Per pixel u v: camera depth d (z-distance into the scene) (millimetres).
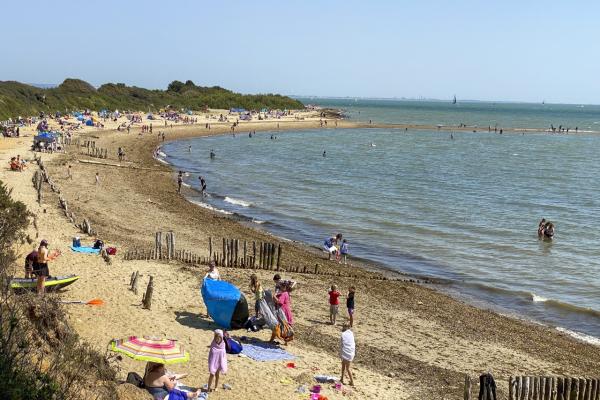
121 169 67000
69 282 22328
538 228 46094
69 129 108812
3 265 16312
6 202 26984
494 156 102938
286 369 18328
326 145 116438
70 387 11391
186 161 84312
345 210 52312
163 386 14023
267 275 29922
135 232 37281
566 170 85562
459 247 40719
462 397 17984
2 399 9406
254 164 83875
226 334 19297
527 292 31406
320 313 25141
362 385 17859
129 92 195250
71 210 40562
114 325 19641
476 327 25344
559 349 23594
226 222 44375
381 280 31750
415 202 57188
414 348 22219
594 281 33750
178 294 24562
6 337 11281
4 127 92125
